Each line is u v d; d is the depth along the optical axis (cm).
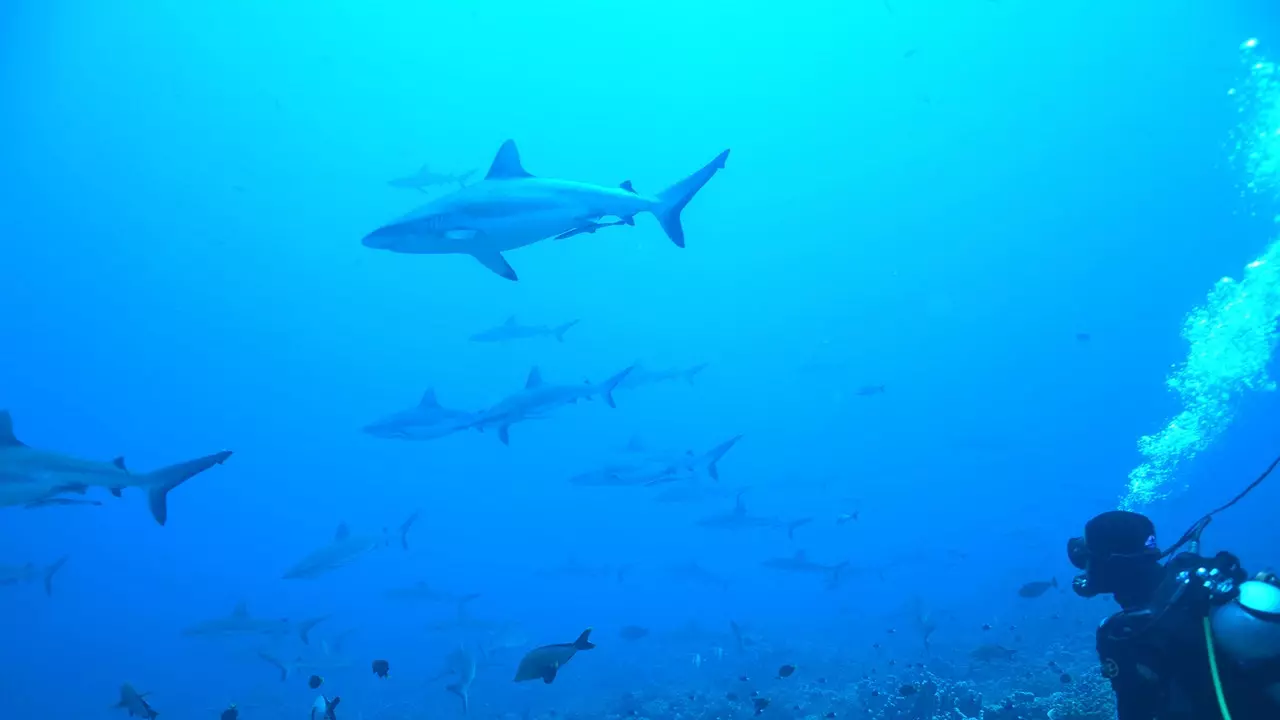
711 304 9181
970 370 7512
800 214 8462
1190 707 272
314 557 1441
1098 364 6912
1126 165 6431
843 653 2553
